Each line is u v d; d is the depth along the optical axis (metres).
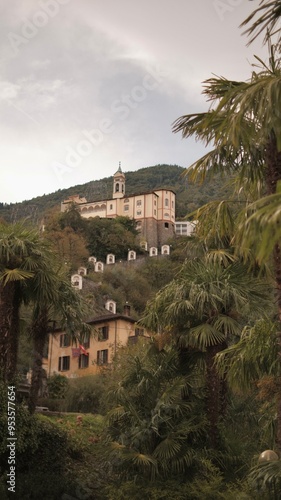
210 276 11.55
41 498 10.10
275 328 7.38
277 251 6.50
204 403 11.14
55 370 33.34
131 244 85.12
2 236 11.84
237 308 11.01
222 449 10.48
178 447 9.90
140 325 12.20
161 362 11.70
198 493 8.86
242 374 7.67
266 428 8.79
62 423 16.30
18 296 12.45
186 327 11.55
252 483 6.82
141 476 9.95
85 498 10.75
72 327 13.99
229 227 7.45
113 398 11.53
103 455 10.78
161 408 10.61
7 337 11.52
